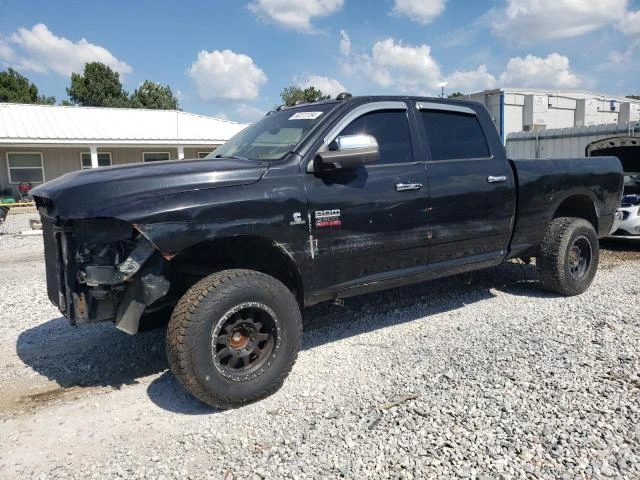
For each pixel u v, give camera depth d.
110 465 2.91
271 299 3.58
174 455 2.97
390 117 4.51
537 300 5.75
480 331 4.77
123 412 3.56
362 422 3.19
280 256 3.91
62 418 3.50
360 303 5.87
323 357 4.36
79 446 3.13
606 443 2.83
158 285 3.40
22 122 24.11
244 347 3.58
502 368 3.87
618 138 9.44
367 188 4.17
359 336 4.84
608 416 3.10
